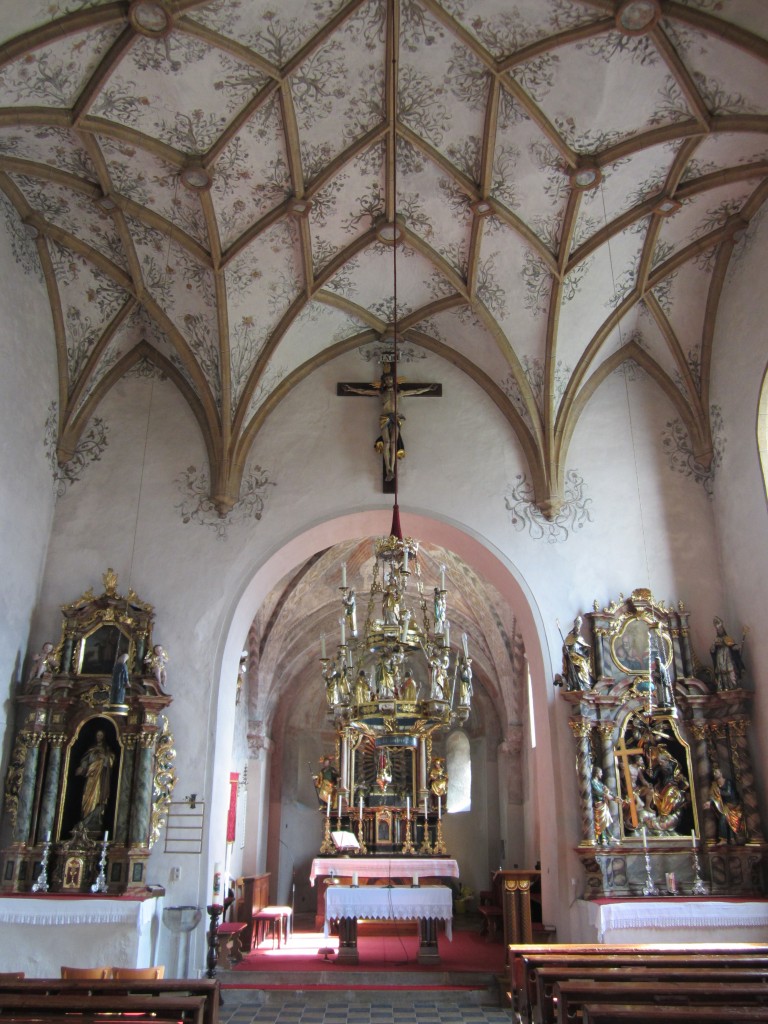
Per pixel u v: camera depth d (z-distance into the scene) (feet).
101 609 44.83
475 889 86.94
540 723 45.73
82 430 49.29
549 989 24.85
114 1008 22.34
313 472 48.98
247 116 38.45
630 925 37.06
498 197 42.73
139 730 42.45
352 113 39.52
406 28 36.04
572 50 35.78
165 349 49.98
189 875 41.22
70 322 47.65
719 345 46.47
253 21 34.83
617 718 43.19
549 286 45.83
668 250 45.03
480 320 48.11
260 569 46.91
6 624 41.75
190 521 47.75
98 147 39.17
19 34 32.35
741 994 22.35
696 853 40.73
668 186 41.22
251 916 59.72
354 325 50.44
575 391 48.37
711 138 38.40
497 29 35.73
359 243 45.65
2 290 41.27
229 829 67.77
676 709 42.73
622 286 46.26
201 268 44.91
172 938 40.04
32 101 35.32
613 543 47.09
